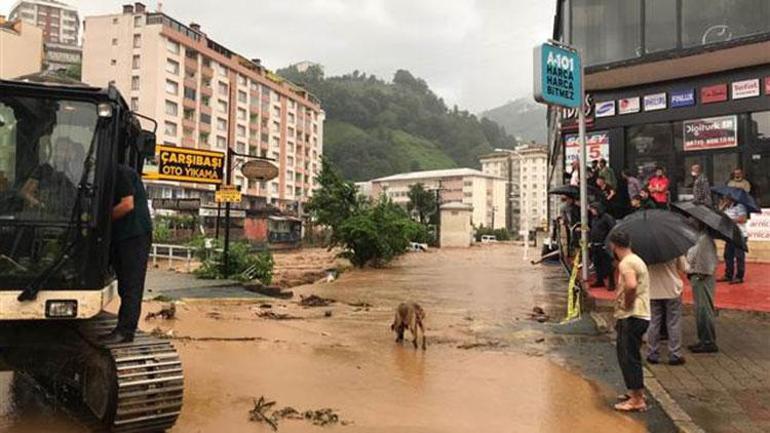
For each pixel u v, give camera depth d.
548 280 18.78
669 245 7.34
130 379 4.86
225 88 86.69
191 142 80.19
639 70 16.34
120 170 5.31
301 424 5.60
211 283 16.53
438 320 11.38
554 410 6.20
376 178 163.62
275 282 19.39
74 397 5.90
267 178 18.80
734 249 11.97
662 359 7.86
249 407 6.04
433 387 6.92
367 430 5.49
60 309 4.89
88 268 4.97
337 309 12.93
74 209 4.98
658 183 13.69
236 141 89.50
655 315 7.72
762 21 15.18
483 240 70.50
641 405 6.19
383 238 24.75
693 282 8.16
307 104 108.25
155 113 74.50
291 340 9.41
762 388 6.71
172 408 5.09
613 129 16.81
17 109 4.94
